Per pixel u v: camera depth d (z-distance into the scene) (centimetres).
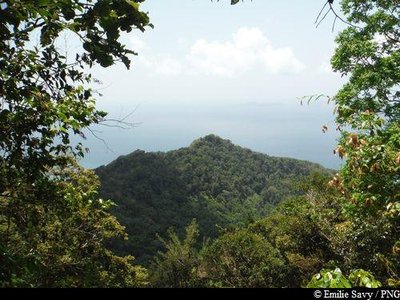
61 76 536
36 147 584
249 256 3181
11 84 481
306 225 2448
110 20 466
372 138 483
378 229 1243
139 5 477
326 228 2228
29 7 399
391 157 468
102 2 446
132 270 1753
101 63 498
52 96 566
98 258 1401
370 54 1756
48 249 952
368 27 1833
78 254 1171
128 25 492
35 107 529
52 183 656
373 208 523
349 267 1858
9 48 482
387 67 1691
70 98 588
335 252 2112
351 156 504
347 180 584
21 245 593
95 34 484
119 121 524
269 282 3014
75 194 751
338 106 513
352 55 1805
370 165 473
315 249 2531
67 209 742
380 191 487
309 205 2488
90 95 598
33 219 661
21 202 641
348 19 1877
